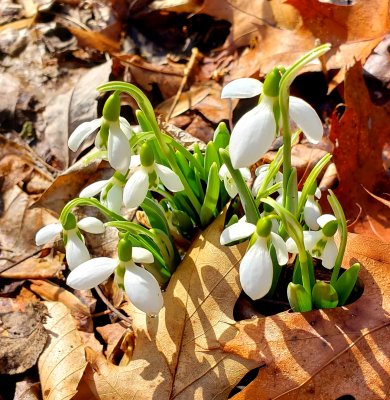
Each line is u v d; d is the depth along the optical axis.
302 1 0.43
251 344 0.27
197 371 0.27
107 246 0.37
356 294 0.29
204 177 0.31
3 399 0.32
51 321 0.33
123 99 0.45
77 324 0.34
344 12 0.43
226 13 0.47
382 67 0.43
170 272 0.31
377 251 0.28
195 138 0.39
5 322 0.33
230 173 0.26
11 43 0.52
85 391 0.28
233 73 0.46
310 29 0.44
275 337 0.27
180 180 0.27
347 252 0.28
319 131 0.22
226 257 0.29
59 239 0.37
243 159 0.21
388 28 0.42
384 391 0.26
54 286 0.36
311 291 0.27
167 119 0.45
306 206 0.27
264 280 0.22
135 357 0.28
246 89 0.22
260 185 0.28
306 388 0.26
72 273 0.25
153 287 0.24
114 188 0.27
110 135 0.24
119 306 0.34
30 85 0.48
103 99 0.45
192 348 0.28
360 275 0.28
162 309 0.29
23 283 0.37
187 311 0.28
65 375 0.30
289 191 0.25
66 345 0.32
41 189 0.42
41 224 0.39
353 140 0.36
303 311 0.27
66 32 0.53
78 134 0.25
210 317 0.28
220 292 0.28
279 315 0.27
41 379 0.31
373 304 0.27
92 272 0.25
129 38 0.52
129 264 0.25
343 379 0.26
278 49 0.45
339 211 0.25
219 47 0.50
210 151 0.30
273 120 0.21
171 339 0.28
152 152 0.25
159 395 0.27
